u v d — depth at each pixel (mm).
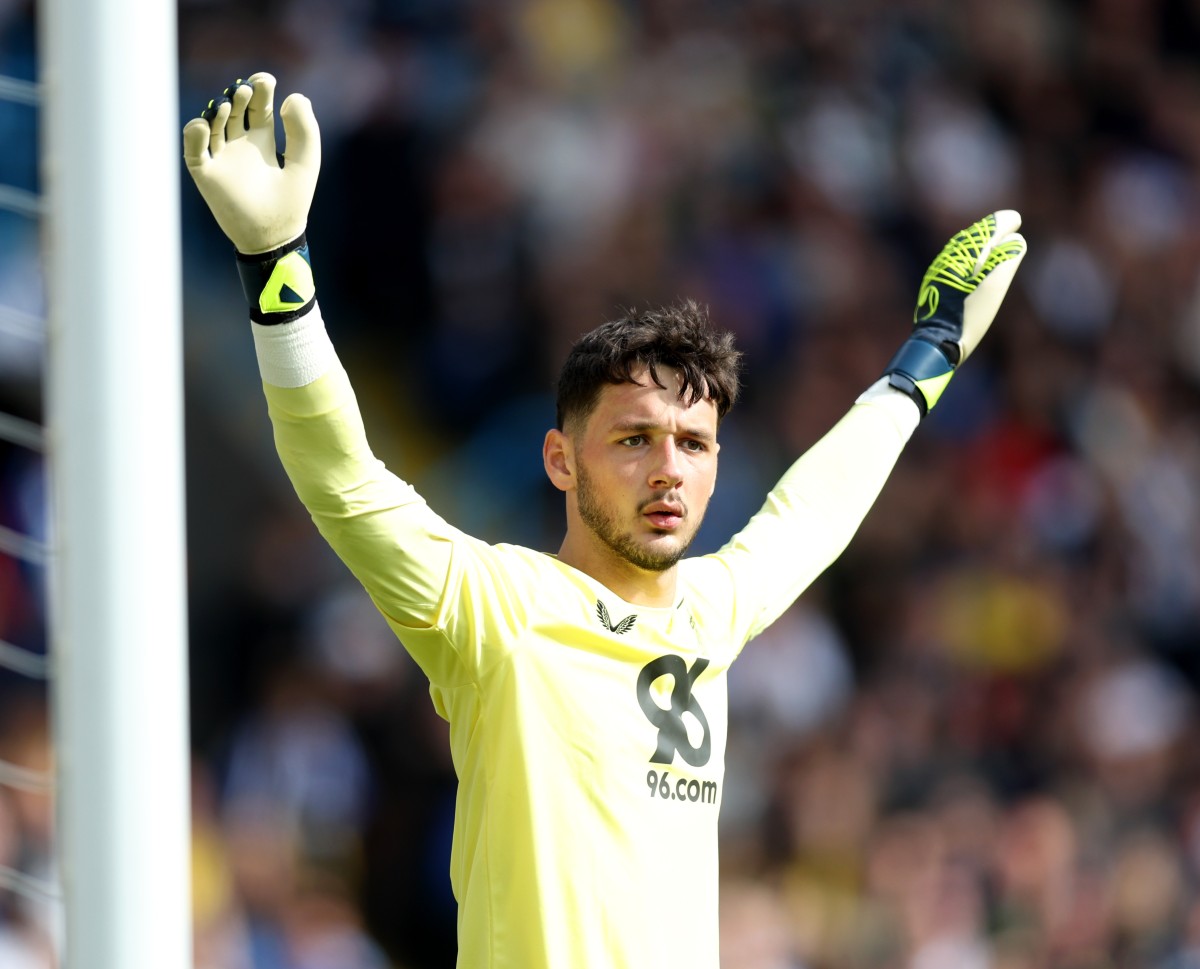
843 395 46000
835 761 40625
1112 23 54312
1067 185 52062
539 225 44469
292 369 11336
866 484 15102
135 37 11148
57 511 11117
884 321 47625
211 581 39250
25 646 35281
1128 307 51656
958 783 41938
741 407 44656
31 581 35969
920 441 46281
